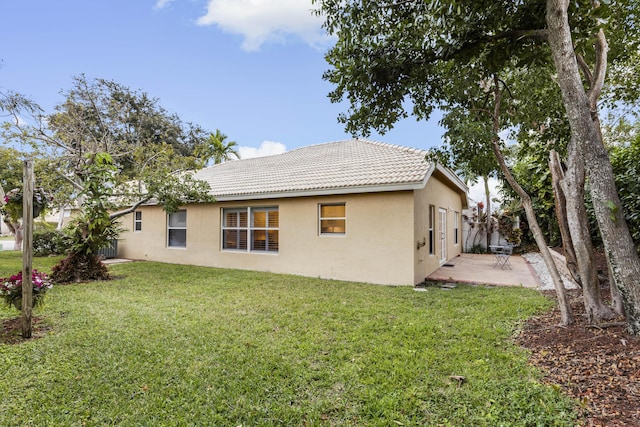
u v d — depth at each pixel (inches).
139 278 362.6
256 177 482.3
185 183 426.6
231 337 176.2
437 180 435.5
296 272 388.5
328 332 184.2
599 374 121.7
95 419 106.8
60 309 231.5
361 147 492.4
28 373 136.3
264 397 118.3
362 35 179.3
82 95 629.6
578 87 148.2
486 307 232.1
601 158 145.1
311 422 104.1
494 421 101.8
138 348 161.2
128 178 454.3
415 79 194.5
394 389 121.6
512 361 141.6
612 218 142.9
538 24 172.2
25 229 179.9
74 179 451.5
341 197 358.6
